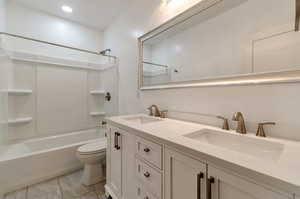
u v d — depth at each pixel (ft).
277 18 3.01
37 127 8.04
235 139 3.21
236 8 3.65
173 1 5.16
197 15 4.50
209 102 4.24
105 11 8.41
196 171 2.43
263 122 3.22
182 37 4.98
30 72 7.84
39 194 5.41
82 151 5.96
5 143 6.64
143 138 3.63
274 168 1.78
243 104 3.53
